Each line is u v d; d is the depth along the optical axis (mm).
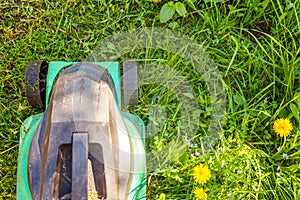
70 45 2174
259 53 2180
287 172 2033
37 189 1711
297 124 2076
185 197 2006
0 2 2195
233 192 2006
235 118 2098
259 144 2096
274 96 2123
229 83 2145
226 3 2246
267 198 2025
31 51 2156
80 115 1625
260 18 2227
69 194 1597
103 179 1623
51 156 1607
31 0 2201
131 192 1835
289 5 2154
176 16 2211
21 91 2109
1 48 2146
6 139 2062
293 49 2133
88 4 2201
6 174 2035
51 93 1818
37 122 1925
